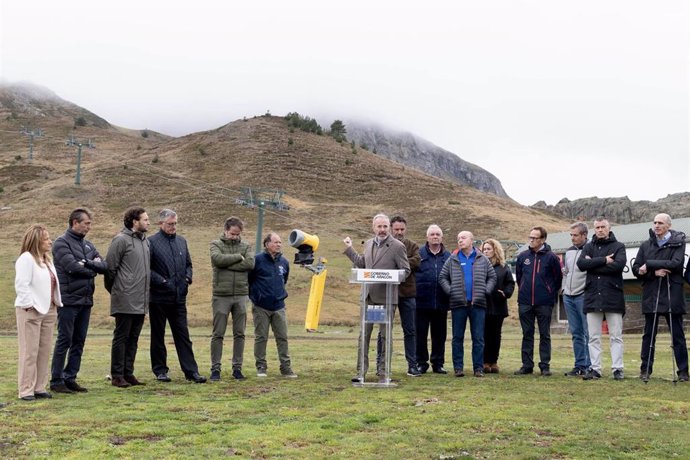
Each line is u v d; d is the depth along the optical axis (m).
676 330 10.28
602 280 10.46
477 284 10.90
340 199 80.88
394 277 9.55
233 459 5.62
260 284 10.67
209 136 107.94
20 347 8.24
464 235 11.04
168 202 74.56
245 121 112.88
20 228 63.97
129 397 8.39
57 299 8.45
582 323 11.22
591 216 152.12
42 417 7.12
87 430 6.54
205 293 41.69
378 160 105.94
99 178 85.38
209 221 66.94
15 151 118.31
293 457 5.72
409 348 10.91
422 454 5.87
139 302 9.42
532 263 11.47
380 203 79.75
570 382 10.02
